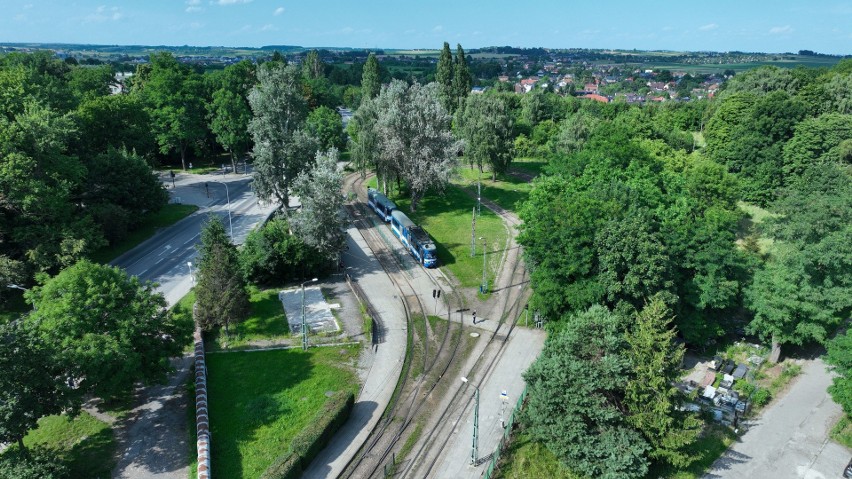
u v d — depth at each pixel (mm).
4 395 31922
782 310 51344
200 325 53219
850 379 44094
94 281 41469
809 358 56188
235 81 127000
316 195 66312
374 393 47219
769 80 146375
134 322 40469
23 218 61094
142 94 115188
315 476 38062
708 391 48531
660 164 83188
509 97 163250
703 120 159375
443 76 160750
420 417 44656
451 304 63875
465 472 39031
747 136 104250
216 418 42750
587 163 80875
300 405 44656
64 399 35656
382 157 92812
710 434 44625
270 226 68250
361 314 60375
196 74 122125
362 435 42312
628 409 39125
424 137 89688
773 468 41250
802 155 96688
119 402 44406
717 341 58938
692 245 55344
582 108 156125
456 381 49344
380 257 77375
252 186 79750
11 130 59875
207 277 53938
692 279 54719
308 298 63844
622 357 38625
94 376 37094
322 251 68062
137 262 71688
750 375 52719
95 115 92438
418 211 97938
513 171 127312
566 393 38094
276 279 67500
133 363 38875
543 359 41094
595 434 37844
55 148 64500
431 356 53094
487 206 101250
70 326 39312
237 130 115188
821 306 51750
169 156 124562
